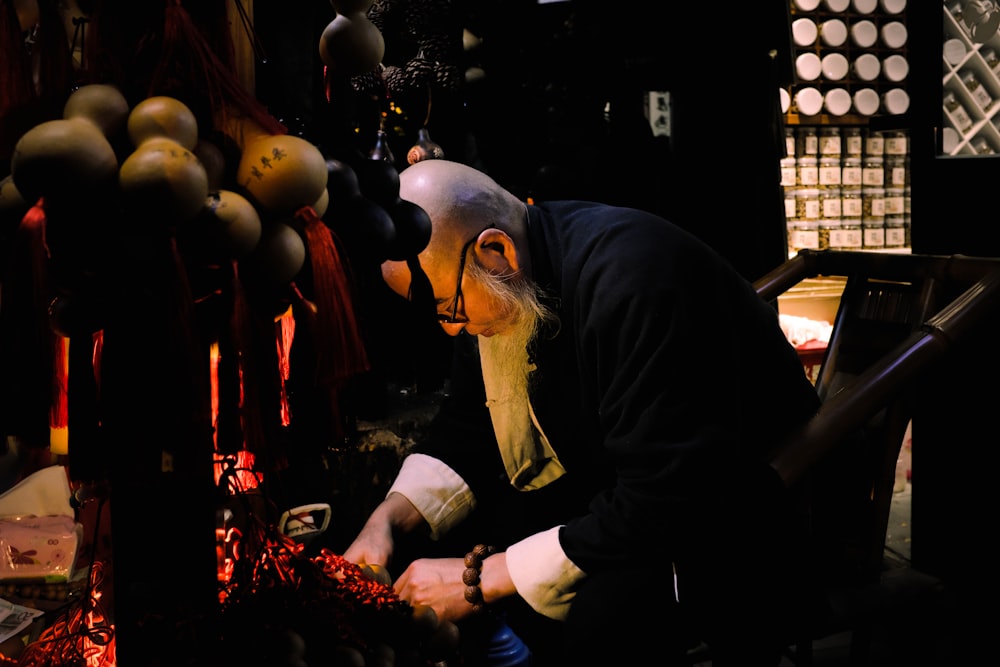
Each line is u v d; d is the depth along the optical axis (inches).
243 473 44.4
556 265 54.2
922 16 89.7
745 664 54.7
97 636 35.2
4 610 46.3
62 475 56.4
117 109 27.3
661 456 47.8
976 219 87.4
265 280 30.2
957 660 80.4
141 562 32.8
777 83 99.7
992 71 87.7
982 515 86.5
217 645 32.8
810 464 53.3
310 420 34.6
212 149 28.7
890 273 71.2
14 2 30.4
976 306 59.4
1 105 30.4
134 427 27.9
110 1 30.5
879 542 60.6
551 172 85.6
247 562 35.4
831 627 56.5
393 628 38.4
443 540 72.0
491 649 68.5
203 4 33.1
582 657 53.6
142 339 27.5
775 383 57.4
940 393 89.7
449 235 49.5
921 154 91.8
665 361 48.3
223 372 30.7
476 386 63.9
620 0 87.1
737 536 53.7
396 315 38.4
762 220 99.6
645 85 95.4
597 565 50.6
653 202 92.9
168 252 27.1
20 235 27.1
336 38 34.9
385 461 75.7
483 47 80.4
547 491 64.6
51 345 28.4
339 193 32.5
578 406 56.9
